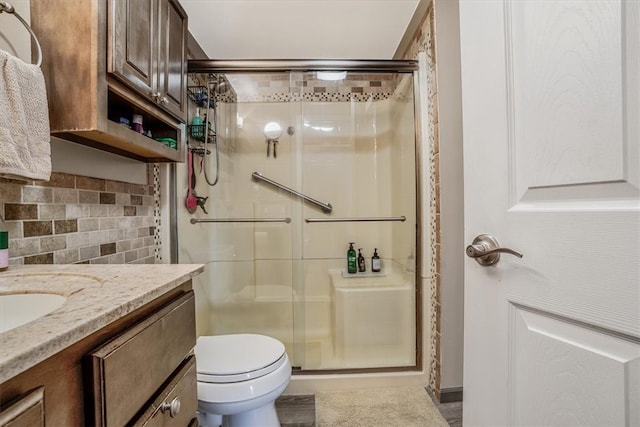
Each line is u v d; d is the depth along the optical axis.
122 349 0.50
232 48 2.05
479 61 0.67
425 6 1.62
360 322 1.93
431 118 1.68
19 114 0.69
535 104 0.55
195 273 0.81
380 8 1.66
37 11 0.82
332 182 2.33
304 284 2.25
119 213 1.27
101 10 0.82
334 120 2.30
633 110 0.42
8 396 0.34
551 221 0.52
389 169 2.28
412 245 1.88
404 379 1.72
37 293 0.63
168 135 1.35
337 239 2.35
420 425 1.39
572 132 0.49
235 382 1.05
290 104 2.27
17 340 0.37
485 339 0.66
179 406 0.67
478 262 0.66
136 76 0.95
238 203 2.25
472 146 0.70
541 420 0.54
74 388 0.43
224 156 2.20
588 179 0.47
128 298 0.54
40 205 0.90
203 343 1.27
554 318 0.52
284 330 2.16
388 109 2.28
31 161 0.72
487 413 0.65
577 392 0.48
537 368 0.55
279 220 2.27
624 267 0.43
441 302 1.56
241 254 2.22
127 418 0.51
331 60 1.77
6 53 0.68
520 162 0.58
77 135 0.88
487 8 0.65
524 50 0.57
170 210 1.67
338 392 1.66
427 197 1.75
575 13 0.48
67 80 0.81
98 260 1.14
